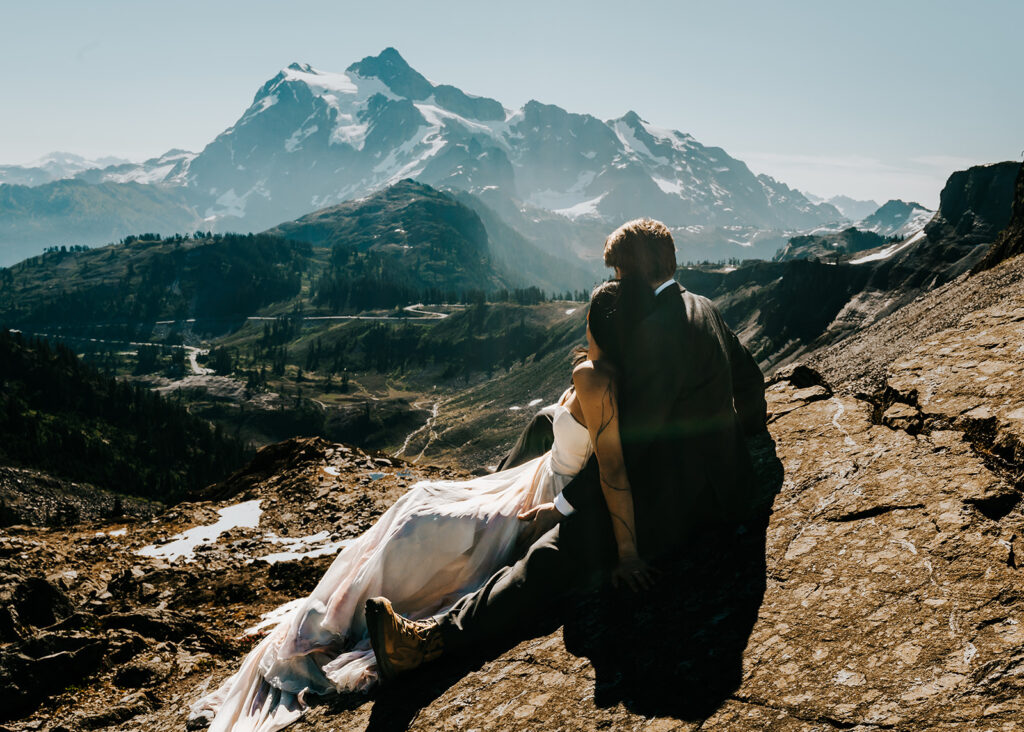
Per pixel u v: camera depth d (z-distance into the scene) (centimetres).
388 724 323
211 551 1065
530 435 429
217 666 584
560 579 340
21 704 528
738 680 264
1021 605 244
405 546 384
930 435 374
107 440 19625
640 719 265
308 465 1456
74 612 735
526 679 309
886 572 284
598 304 329
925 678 231
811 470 386
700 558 340
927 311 2620
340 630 393
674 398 324
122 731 485
